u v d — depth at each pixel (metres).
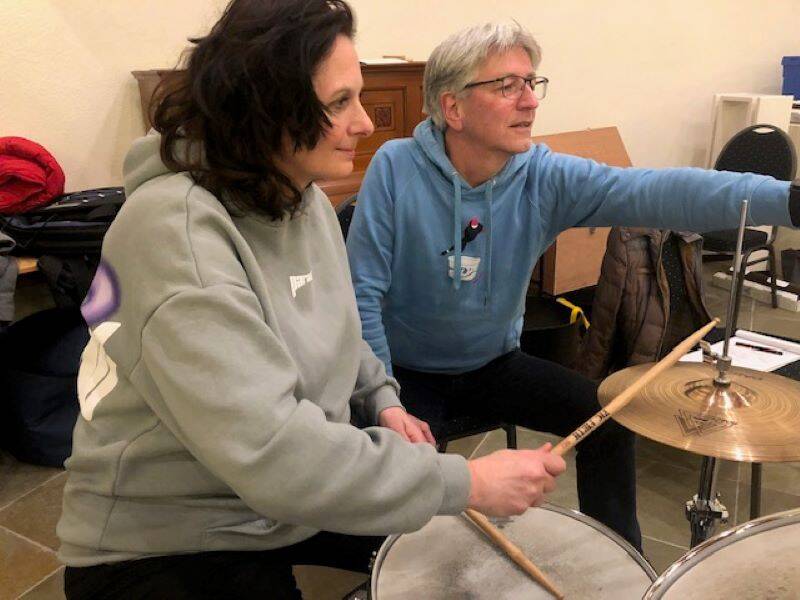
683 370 1.21
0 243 1.98
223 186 0.85
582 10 3.51
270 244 0.92
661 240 1.99
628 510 1.40
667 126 3.97
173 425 0.81
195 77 0.81
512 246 1.48
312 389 0.95
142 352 0.77
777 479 2.04
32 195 2.11
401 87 2.61
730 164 3.19
